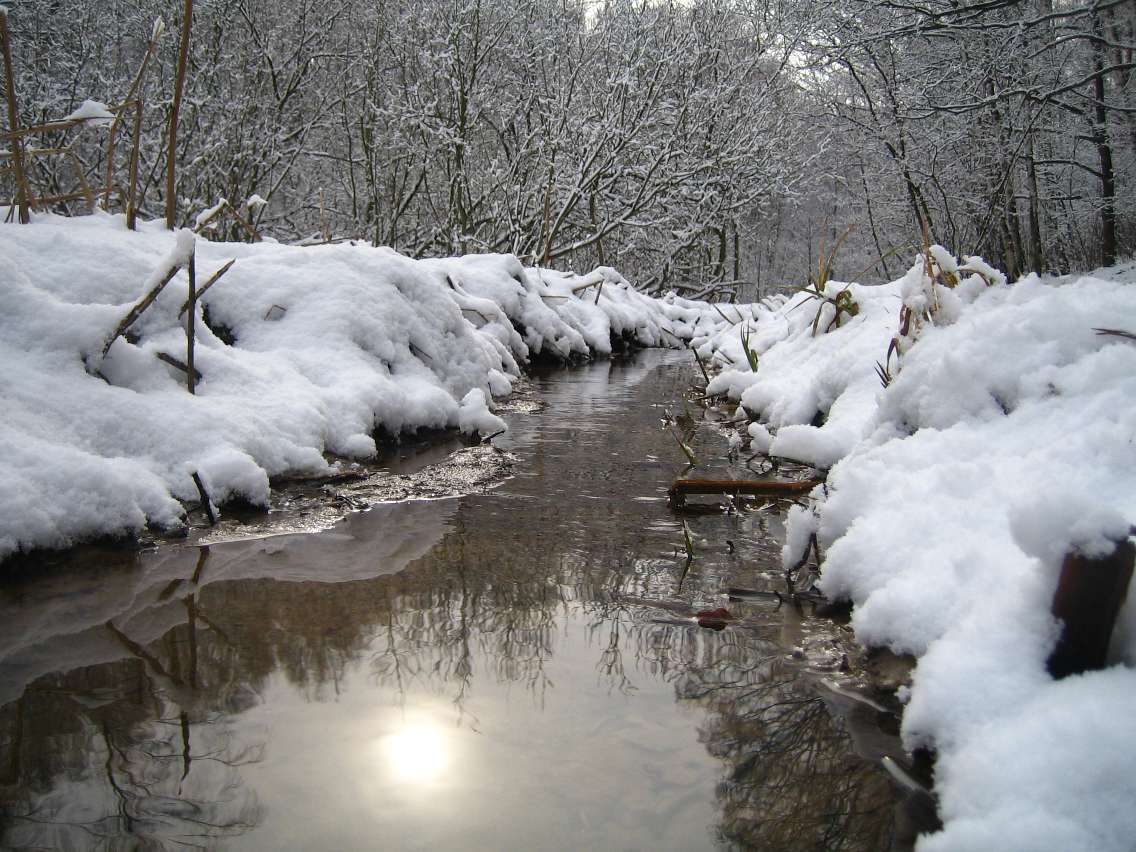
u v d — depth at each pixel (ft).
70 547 9.19
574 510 11.48
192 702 6.36
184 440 10.85
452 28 44.21
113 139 16.49
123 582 8.68
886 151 37.11
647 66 48.24
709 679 6.75
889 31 29.43
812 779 5.38
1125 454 6.61
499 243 45.32
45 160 31.40
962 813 4.41
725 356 23.82
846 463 9.24
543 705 6.34
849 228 19.35
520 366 25.62
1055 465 6.88
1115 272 22.52
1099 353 7.86
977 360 8.61
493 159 49.96
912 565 6.86
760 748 5.76
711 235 70.69
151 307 12.51
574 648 7.34
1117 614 4.86
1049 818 4.02
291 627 7.72
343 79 46.68
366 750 5.73
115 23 40.29
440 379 16.57
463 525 10.78
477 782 5.38
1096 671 4.82
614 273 40.55
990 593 5.90
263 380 12.87
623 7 49.47
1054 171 34.81
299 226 49.62
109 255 12.77
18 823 4.93
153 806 5.10
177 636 7.50
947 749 4.99
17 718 6.13
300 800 5.18
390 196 49.08
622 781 5.39
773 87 54.85
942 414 8.75
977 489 7.20
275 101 44.09
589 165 44.73
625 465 13.97
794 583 8.73
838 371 14.16
